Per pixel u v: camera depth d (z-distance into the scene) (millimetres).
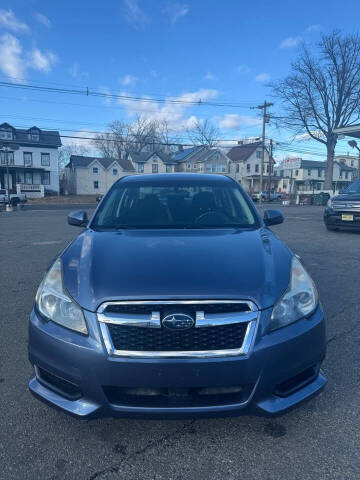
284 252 2293
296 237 8977
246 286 1801
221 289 1767
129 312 1729
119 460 1754
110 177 51812
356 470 1680
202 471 1685
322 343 1917
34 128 43406
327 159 40000
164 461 1746
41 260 6352
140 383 1669
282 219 3291
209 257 2064
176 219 2947
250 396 1700
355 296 4219
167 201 3184
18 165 42000
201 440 1885
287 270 2037
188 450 1814
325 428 1968
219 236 2508
